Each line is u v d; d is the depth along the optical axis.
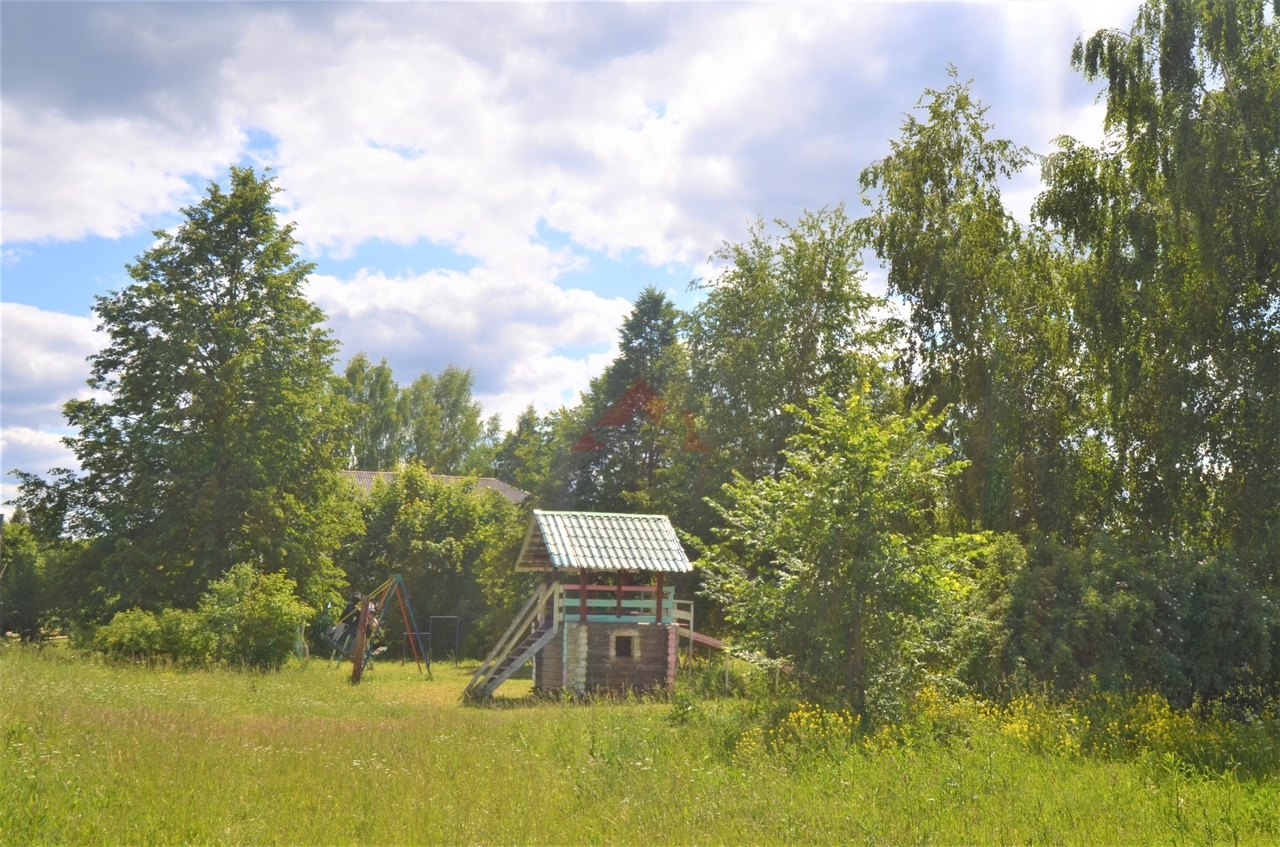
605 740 15.24
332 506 45.00
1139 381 28.00
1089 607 19.34
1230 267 25.39
